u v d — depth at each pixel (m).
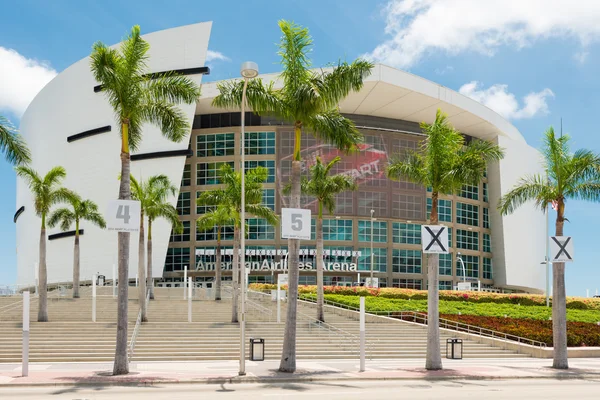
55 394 16.80
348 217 84.69
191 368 24.08
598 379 22.86
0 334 30.72
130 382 19.34
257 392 17.47
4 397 16.16
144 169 87.69
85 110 96.38
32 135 110.44
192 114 85.44
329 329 34.78
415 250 87.69
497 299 58.41
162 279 87.00
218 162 87.12
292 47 24.23
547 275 59.44
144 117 24.17
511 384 20.72
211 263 83.88
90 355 27.70
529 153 104.44
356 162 85.94
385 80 81.12
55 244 95.88
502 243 98.06
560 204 27.33
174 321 39.66
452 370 24.33
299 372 22.70
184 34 89.12
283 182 84.44
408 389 18.62
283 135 85.81
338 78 24.28
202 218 50.56
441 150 26.41
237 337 31.97
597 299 59.47
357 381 21.03
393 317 42.03
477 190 98.19
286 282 54.44
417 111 90.81
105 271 89.25
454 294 58.31
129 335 31.12
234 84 24.91
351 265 82.69
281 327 35.31
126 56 23.11
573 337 35.81
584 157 26.80
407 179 27.59
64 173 41.22
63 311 41.28
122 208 20.97
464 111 90.56
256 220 84.25
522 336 35.31
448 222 92.19
